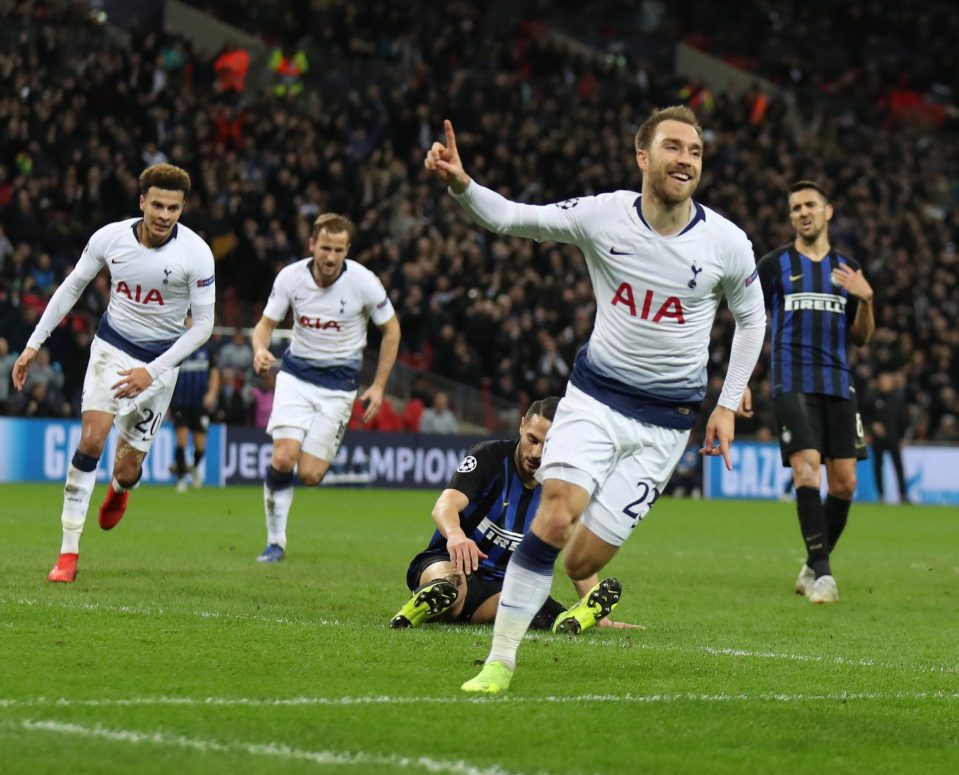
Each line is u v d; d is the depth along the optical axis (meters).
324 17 79.44
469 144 70.06
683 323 14.00
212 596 19.41
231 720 11.28
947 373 67.00
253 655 14.34
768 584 25.16
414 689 12.91
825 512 24.14
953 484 64.44
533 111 76.25
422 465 58.16
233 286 57.78
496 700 12.52
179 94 66.00
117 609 17.30
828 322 23.28
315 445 25.91
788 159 79.56
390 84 77.56
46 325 20.33
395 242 65.19
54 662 13.56
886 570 28.89
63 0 71.38
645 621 19.17
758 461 63.53
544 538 13.25
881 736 11.81
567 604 20.67
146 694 12.23
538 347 60.41
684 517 46.31
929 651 17.22
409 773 9.91
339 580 22.27
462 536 16.36
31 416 50.56
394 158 69.19
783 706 12.87
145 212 20.08
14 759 9.90
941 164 91.00
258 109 68.31
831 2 99.81
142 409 20.91
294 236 60.91
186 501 42.56
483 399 59.25
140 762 9.93
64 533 20.47
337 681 13.15
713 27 96.75
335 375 26.02
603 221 13.90
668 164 13.54
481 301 60.00
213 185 59.31
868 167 84.25
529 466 17.02
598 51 91.31
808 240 23.48
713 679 14.21
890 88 96.94
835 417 23.48
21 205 55.19
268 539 25.64
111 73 63.06
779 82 94.50
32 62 62.69
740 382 14.83
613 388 14.00
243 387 54.88
